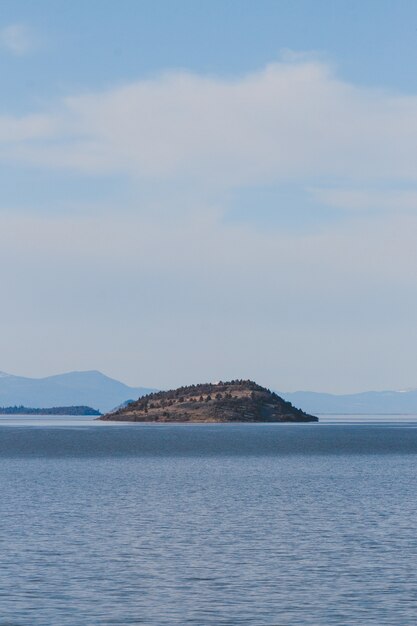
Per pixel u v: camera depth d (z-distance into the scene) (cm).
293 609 6525
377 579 7456
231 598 6844
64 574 7638
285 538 9456
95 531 9900
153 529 10075
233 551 8706
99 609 6519
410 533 9731
